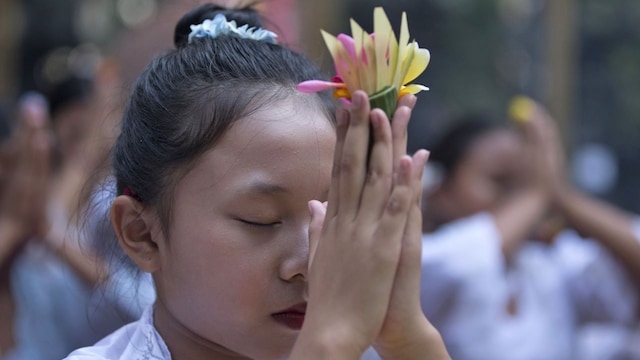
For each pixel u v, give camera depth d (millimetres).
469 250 4438
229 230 2223
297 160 2211
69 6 7914
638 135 7094
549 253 4996
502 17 6719
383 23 1929
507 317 4648
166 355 2371
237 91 2318
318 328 1972
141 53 4238
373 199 1964
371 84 1938
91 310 4340
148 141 2393
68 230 4113
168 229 2342
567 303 4992
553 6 6645
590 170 6977
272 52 2490
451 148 5035
